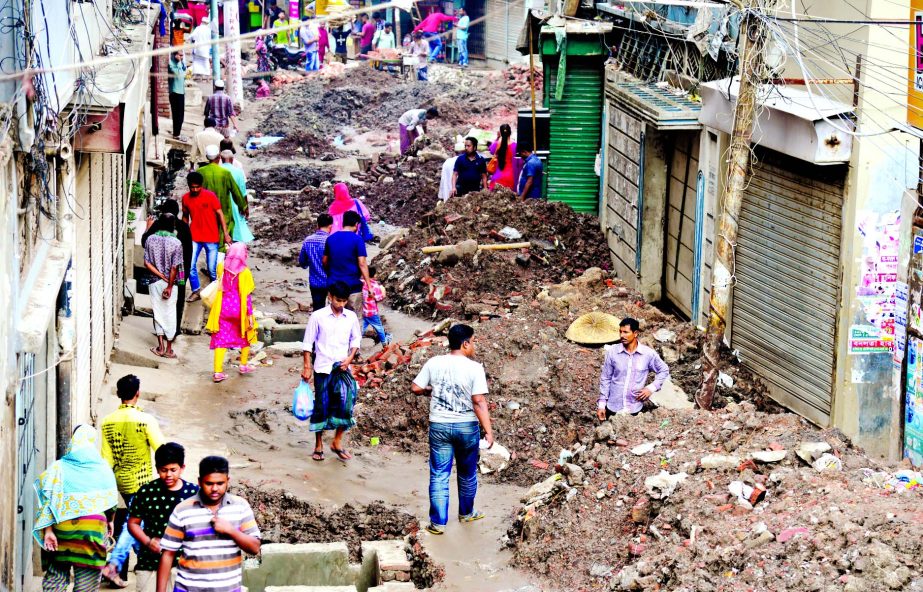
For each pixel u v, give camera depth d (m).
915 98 13.02
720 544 8.98
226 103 32.22
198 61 42.97
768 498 9.56
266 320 17.50
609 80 21.22
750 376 15.45
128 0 18.89
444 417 10.98
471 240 19.00
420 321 17.81
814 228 14.02
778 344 14.93
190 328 17.22
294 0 48.09
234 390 15.01
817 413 14.19
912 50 12.95
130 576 10.02
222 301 15.05
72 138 11.30
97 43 14.45
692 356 15.45
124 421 9.62
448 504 11.27
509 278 18.53
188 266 16.52
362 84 41.34
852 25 13.22
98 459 8.75
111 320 15.48
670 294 19.08
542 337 14.80
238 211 19.30
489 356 14.45
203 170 18.81
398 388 14.19
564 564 9.98
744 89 12.48
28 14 8.56
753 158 15.13
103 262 14.52
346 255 16.11
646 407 13.01
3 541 7.79
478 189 22.14
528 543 10.45
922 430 12.84
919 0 12.88
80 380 11.67
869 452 13.77
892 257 13.30
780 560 8.50
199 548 7.80
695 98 17.77
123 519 9.80
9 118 8.04
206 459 7.80
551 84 21.81
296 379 15.55
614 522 10.23
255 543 7.94
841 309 13.52
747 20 12.32
